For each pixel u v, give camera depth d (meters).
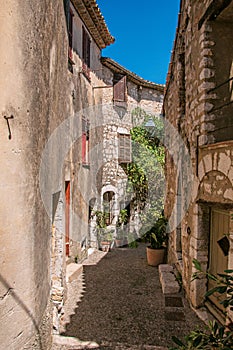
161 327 4.46
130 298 5.72
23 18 2.66
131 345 3.77
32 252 2.88
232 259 3.38
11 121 2.52
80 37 8.59
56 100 4.01
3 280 2.48
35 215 2.97
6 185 2.49
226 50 4.33
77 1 7.86
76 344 3.77
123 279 7.02
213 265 4.46
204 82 4.28
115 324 4.62
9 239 2.54
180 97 6.44
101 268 8.08
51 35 3.55
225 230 4.10
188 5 5.32
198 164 4.59
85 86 9.16
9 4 2.48
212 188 4.05
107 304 5.43
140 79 12.62
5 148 2.46
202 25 4.37
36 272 3.00
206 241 4.61
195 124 4.73
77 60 8.30
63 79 4.53
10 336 2.57
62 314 4.86
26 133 2.74
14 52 2.53
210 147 4.07
